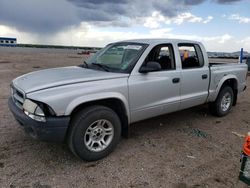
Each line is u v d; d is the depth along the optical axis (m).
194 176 3.30
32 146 4.01
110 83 3.66
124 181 3.14
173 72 4.51
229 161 3.75
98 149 3.63
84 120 3.39
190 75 4.82
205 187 3.07
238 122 5.64
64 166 3.46
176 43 4.76
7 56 32.72
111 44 5.02
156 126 5.19
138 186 3.05
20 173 3.23
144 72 4.03
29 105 3.21
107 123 3.68
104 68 4.18
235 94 6.30
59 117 3.20
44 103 3.11
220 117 5.96
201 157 3.85
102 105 3.77
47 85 3.33
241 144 4.40
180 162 3.67
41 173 3.26
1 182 3.03
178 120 5.63
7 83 9.80
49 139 3.22
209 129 5.12
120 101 3.79
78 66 4.79
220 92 5.75
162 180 3.19
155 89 4.21
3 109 5.95
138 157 3.78
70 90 3.30
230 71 5.85
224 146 4.29
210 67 5.34
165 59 4.55
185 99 4.80
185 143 4.36
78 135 3.38
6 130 4.61
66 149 3.95
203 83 5.17
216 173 3.40
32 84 3.46
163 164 3.59
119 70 4.00
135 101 3.97
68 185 3.02
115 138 3.79
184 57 4.88
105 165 3.52
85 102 3.40
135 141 4.38
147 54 4.18
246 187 3.09
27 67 17.27
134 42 4.58
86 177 3.21
